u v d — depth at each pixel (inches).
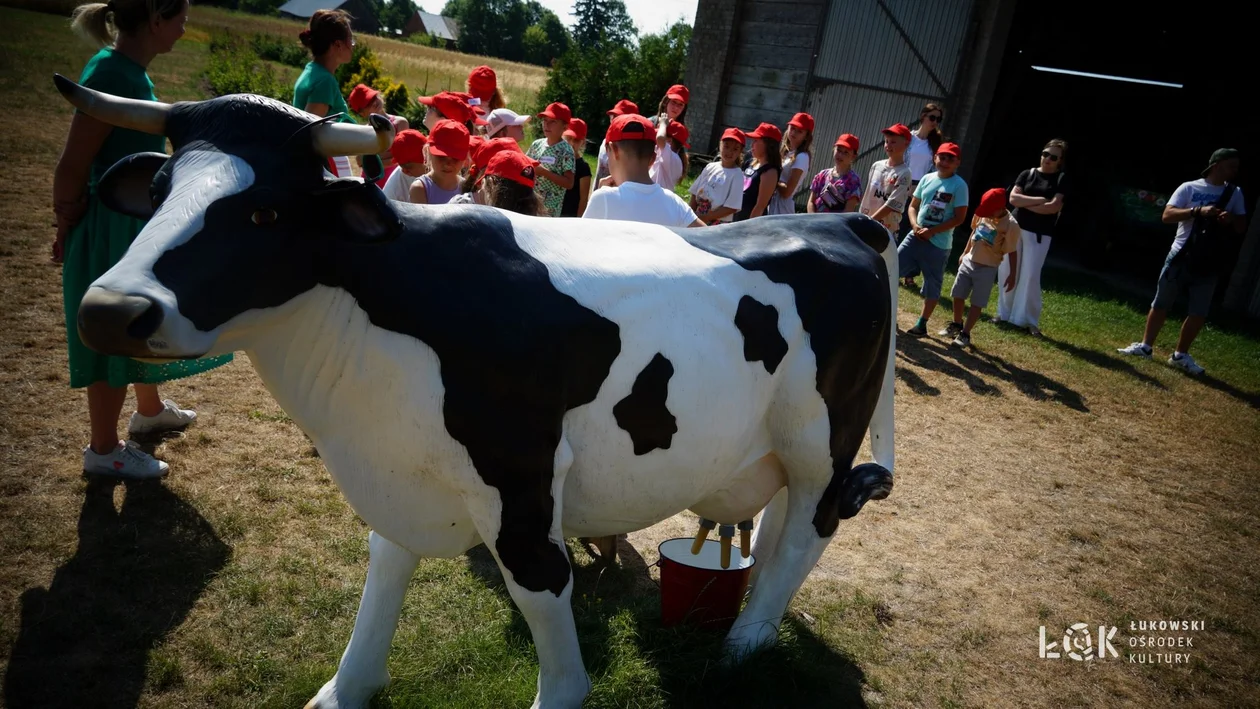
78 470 155.9
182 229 68.7
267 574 136.7
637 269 96.6
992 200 303.1
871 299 115.6
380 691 110.8
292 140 74.7
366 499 91.7
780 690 121.0
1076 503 205.9
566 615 97.3
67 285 137.3
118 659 115.3
